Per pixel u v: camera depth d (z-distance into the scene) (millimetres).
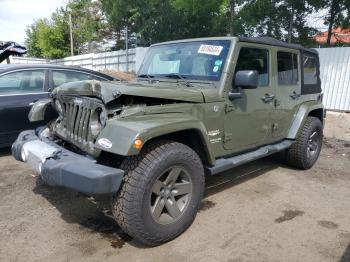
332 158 6117
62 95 3449
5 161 5387
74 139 3256
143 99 3109
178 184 3135
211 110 3506
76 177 2695
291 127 4965
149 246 3072
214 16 13094
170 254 2961
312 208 3941
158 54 4348
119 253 2967
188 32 17312
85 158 2949
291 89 4816
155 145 2996
